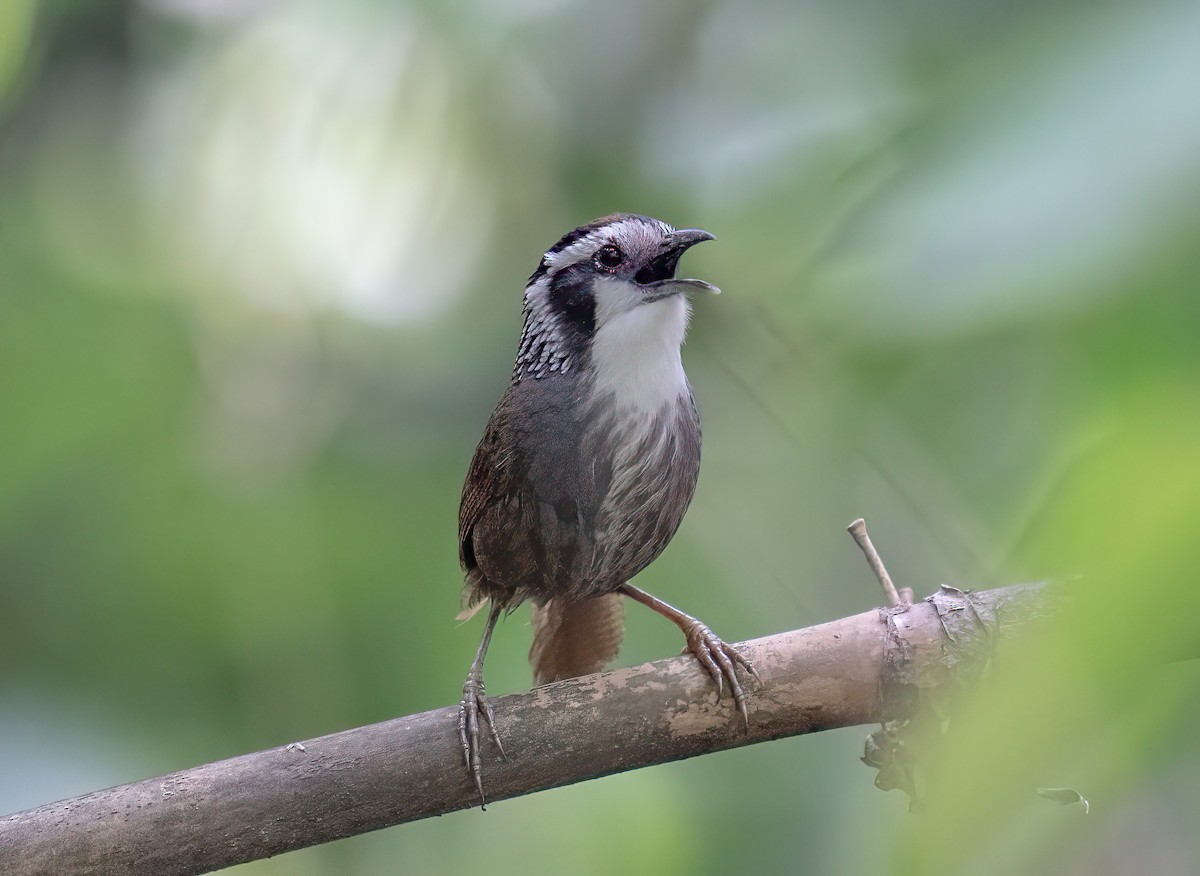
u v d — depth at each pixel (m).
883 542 9.91
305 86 10.66
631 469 7.62
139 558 9.88
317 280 10.92
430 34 10.40
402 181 10.72
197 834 6.20
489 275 11.05
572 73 10.41
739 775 9.55
